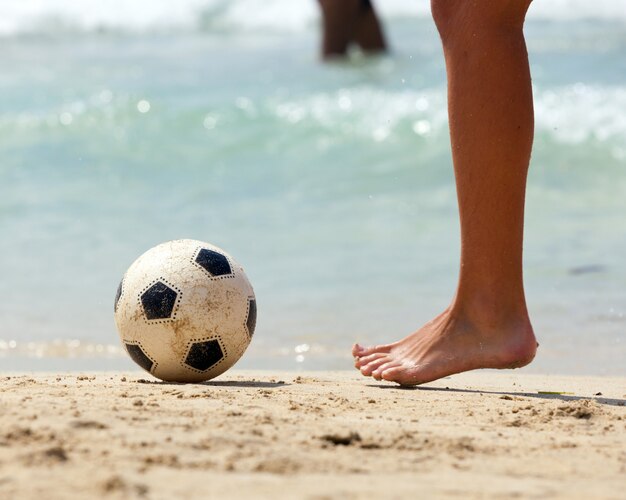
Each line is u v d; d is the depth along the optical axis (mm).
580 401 2980
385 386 3195
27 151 7113
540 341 3855
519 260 3080
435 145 6957
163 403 2852
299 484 2461
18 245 5090
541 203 5906
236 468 2506
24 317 4148
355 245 5066
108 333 4004
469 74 2982
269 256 4848
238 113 7742
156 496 2400
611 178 6367
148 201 6117
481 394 3121
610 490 2504
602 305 4168
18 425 2617
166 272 3158
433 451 2635
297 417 2785
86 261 4762
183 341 3141
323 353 3785
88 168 6809
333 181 6512
